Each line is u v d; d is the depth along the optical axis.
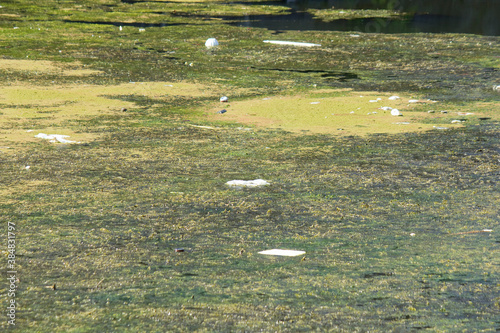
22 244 6.72
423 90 19.52
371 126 14.48
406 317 5.03
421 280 5.87
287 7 47.81
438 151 12.01
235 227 7.52
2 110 15.33
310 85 20.47
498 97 18.27
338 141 12.88
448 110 16.45
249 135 13.39
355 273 6.04
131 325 4.81
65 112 15.48
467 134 13.53
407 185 9.63
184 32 33.25
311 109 16.61
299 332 4.72
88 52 26.39
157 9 45.22
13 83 19.08
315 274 6.00
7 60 23.48
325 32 33.38
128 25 36.34
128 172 10.17
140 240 6.96
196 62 24.62
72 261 6.25
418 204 8.60
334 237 7.19
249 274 5.98
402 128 14.21
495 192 9.23
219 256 6.49
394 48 28.09
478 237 7.20
